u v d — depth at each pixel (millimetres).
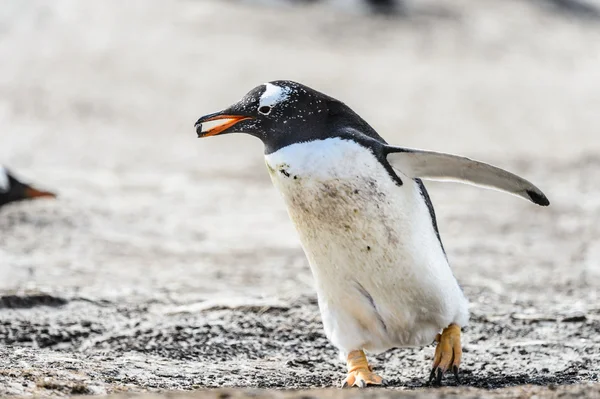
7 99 27547
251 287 11438
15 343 8586
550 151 25438
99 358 8031
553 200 18812
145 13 38344
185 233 15453
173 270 12516
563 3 49625
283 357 8492
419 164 6863
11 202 14602
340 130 6902
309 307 9914
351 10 42562
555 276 12375
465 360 8328
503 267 13094
